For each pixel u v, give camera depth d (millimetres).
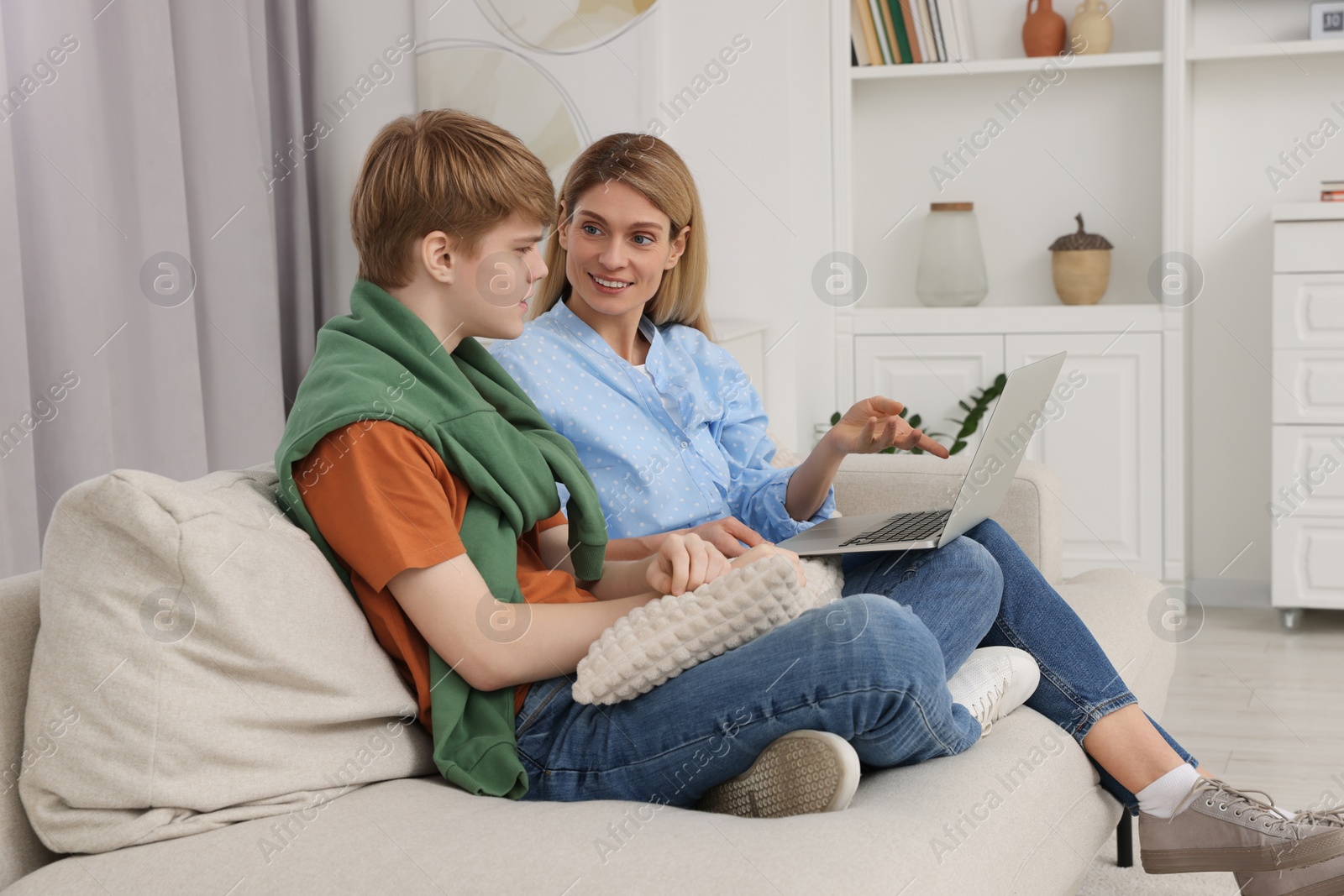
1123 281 3266
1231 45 3109
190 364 2400
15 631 976
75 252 2170
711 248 3092
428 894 848
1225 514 3250
